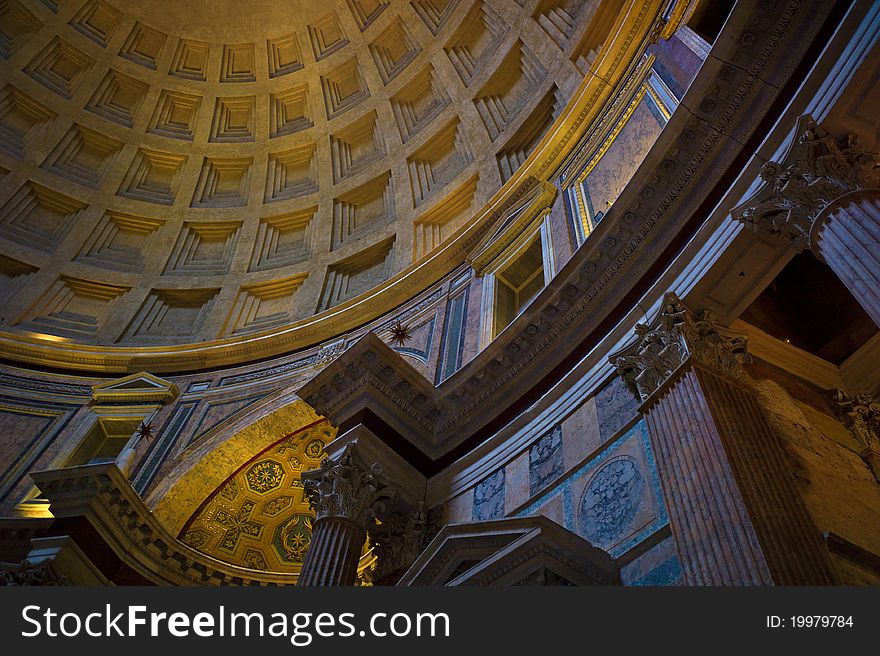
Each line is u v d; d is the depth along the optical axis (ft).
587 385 26.40
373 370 31.55
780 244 21.43
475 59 56.24
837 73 19.26
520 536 20.66
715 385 20.17
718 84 23.20
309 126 64.18
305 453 46.62
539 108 47.73
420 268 47.83
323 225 59.16
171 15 65.05
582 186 38.37
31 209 59.72
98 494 32.73
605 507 21.98
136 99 65.10
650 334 22.61
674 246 25.39
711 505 17.17
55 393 50.29
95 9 64.18
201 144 64.85
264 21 65.05
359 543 26.66
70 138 62.64
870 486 21.94
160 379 51.06
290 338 51.47
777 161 20.97
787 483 17.72
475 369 30.94
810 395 24.54
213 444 44.19
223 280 58.54
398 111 60.18
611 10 44.62
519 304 39.55
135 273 59.31
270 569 44.80
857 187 18.08
